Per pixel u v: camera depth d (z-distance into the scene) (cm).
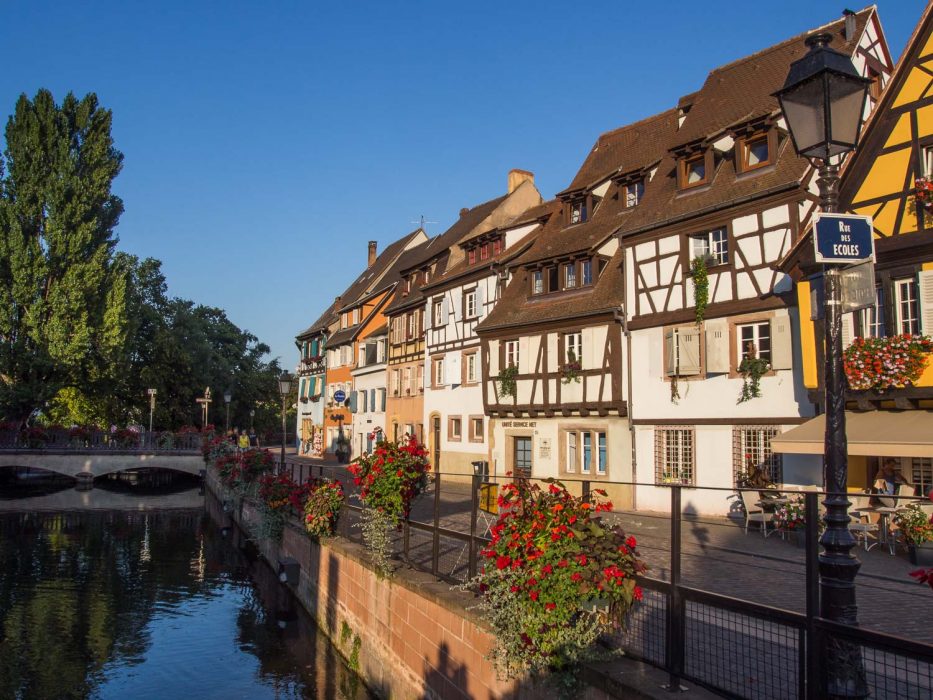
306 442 5312
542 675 569
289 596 1513
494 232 2759
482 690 669
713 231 1791
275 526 1684
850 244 505
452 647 737
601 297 2111
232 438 4125
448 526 851
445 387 2989
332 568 1227
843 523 445
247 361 6241
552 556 541
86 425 4538
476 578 637
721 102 2055
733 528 479
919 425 1231
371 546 1002
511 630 587
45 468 3809
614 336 2023
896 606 446
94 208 4034
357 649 1064
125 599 1541
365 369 4100
